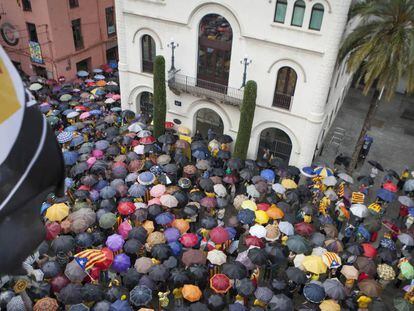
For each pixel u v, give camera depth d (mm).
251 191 21109
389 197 21500
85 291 15008
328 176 22438
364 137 25141
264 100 24422
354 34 20891
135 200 20406
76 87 33562
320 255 17391
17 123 3578
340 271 17359
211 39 24516
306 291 15523
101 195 19766
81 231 17859
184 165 23422
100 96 31000
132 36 26938
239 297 15766
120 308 14336
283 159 26359
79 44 35094
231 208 22781
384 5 19562
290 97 23625
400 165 28281
